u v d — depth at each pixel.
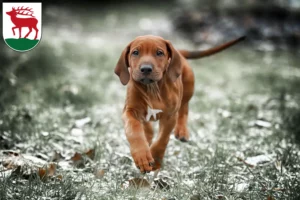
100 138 6.22
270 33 14.98
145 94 4.76
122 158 5.40
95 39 15.55
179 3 19.92
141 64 4.56
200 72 11.06
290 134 6.54
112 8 24.19
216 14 16.33
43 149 5.69
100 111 7.68
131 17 21.91
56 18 18.80
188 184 4.75
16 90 8.23
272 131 6.73
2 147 5.69
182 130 5.70
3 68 9.41
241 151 5.91
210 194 4.55
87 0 24.30
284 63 12.59
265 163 5.46
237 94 9.18
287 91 9.32
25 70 9.89
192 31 16.20
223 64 12.23
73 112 7.52
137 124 4.62
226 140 6.32
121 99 8.69
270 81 10.30
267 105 8.30
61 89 8.58
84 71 10.55
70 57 11.84
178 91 4.98
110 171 5.13
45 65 10.35
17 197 4.27
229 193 4.55
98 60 11.76
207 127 7.04
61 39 14.33
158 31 17.03
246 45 14.78
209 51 6.05
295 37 14.90
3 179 4.50
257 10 15.89
